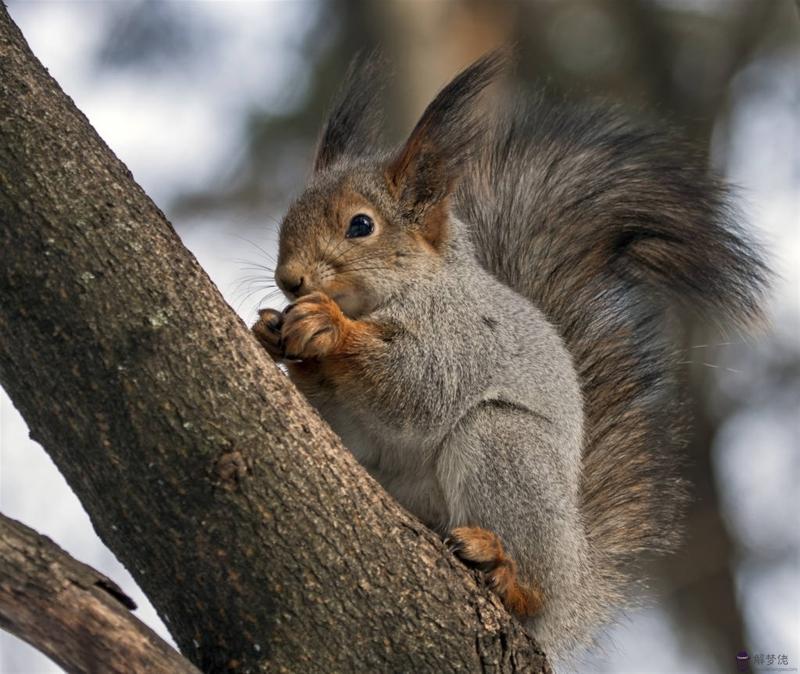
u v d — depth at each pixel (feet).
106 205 25.77
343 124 39.73
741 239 43.04
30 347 25.63
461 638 27.68
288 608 26.50
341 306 35.60
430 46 59.62
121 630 24.70
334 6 66.23
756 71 68.13
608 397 40.16
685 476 61.82
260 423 26.18
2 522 24.86
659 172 43.21
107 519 26.55
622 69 66.74
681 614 61.31
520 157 43.91
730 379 64.28
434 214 36.32
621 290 42.22
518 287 41.32
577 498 35.81
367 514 27.12
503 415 33.71
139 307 25.61
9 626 24.97
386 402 33.32
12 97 25.61
